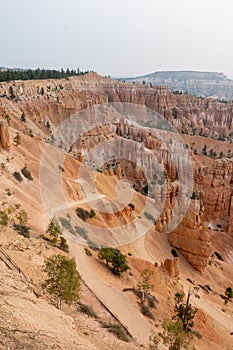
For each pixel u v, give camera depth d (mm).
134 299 39844
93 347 18750
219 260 90125
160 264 60000
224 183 127625
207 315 52094
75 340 18156
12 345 14484
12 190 54656
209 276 75125
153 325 36219
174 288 53812
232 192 131000
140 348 27453
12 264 29234
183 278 64250
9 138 70750
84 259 43062
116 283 42062
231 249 102812
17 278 24172
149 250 62594
